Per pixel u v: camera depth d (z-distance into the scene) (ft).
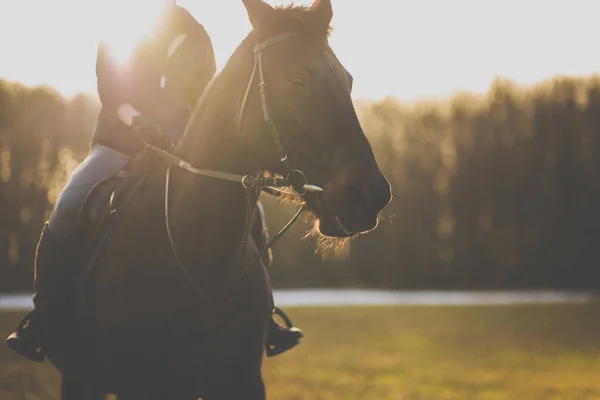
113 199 16.11
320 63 13.51
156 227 15.39
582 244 158.40
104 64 17.26
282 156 13.60
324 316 89.97
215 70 17.63
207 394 15.28
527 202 160.66
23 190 141.49
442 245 162.50
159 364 14.98
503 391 38.19
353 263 160.04
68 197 16.97
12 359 52.13
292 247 156.76
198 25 17.53
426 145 165.27
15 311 95.35
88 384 16.83
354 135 13.21
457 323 80.89
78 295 16.26
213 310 14.88
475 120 164.55
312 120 13.29
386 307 106.52
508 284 160.97
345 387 39.19
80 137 143.95
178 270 14.98
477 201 162.50
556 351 56.49
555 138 160.97
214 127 14.64
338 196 13.12
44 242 17.04
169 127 17.30
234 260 14.85
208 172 14.66
